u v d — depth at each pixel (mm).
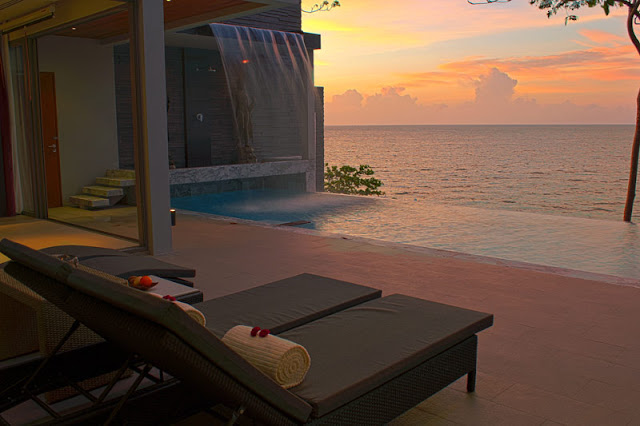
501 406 2572
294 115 14688
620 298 4176
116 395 2596
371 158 70625
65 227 7332
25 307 2547
